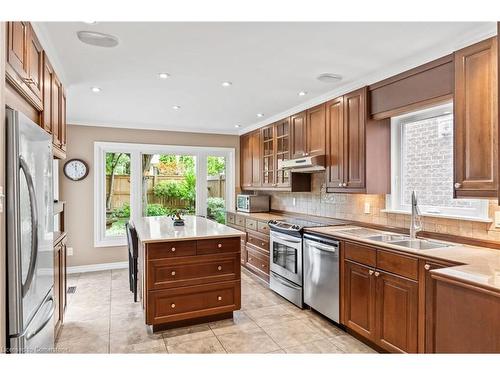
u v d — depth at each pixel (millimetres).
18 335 1471
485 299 1539
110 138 5121
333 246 2963
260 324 3076
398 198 3184
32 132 1663
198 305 2982
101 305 3562
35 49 1967
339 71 2865
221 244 3062
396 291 2332
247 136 5723
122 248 5191
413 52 2445
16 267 1461
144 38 2225
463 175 2152
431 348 1894
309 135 3922
